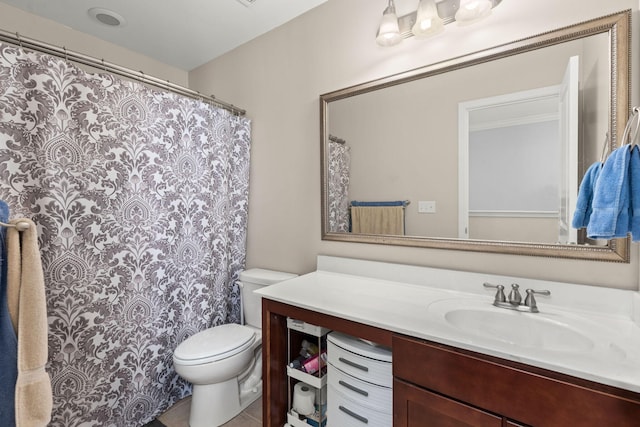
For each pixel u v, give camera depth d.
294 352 1.52
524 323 1.09
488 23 1.27
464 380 0.86
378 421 1.12
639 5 1.01
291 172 1.95
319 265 1.80
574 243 1.13
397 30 1.38
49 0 1.66
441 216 1.42
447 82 1.38
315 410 1.41
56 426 1.31
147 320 1.63
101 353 1.45
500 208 1.27
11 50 1.17
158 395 1.68
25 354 0.90
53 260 1.29
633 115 0.89
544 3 1.16
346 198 1.70
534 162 1.20
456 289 1.35
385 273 1.55
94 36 2.04
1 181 1.16
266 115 2.06
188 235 1.82
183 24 1.92
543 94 1.17
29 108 1.22
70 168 1.33
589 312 1.08
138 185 1.57
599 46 1.07
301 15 1.84
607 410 0.68
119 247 1.50
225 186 2.02
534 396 0.76
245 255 2.22
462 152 1.35
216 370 1.48
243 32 2.02
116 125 1.48
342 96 1.68
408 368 0.97
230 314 2.13
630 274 1.03
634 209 0.83
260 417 1.65
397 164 1.53
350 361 1.19
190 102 1.80
